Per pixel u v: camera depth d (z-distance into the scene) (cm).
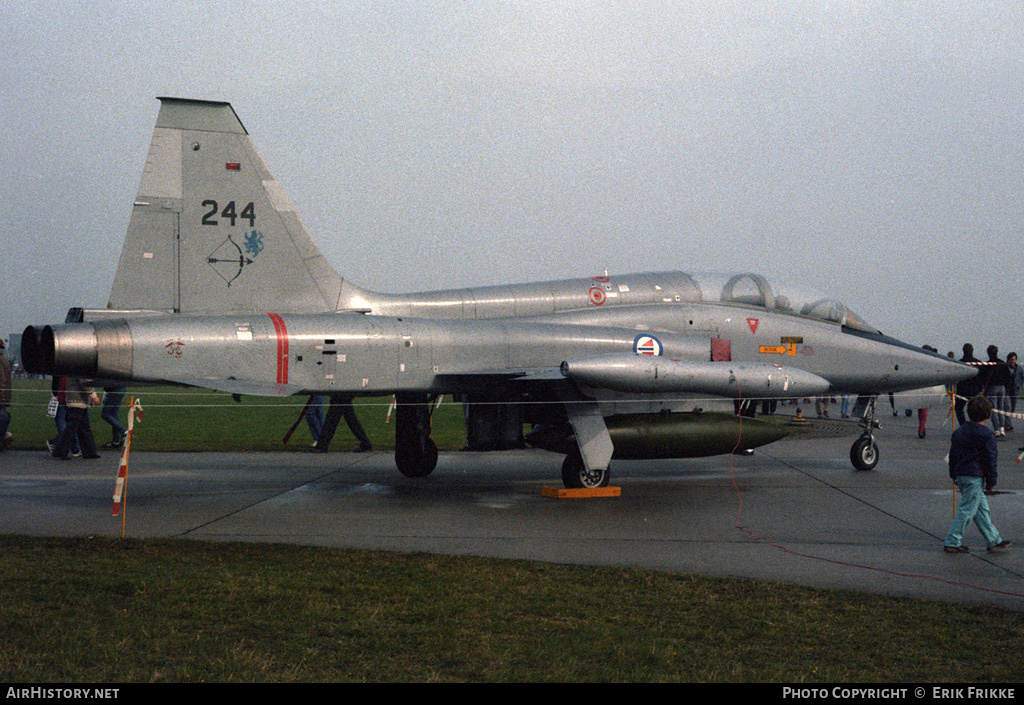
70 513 922
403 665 447
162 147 1013
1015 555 750
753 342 1294
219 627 504
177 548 731
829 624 532
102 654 451
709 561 719
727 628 522
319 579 626
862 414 1388
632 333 1198
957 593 620
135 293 992
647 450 1127
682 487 1165
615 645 485
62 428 1547
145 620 511
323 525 869
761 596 597
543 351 1141
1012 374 1925
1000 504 1023
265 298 1058
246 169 1052
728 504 1019
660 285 1279
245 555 709
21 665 432
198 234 1024
